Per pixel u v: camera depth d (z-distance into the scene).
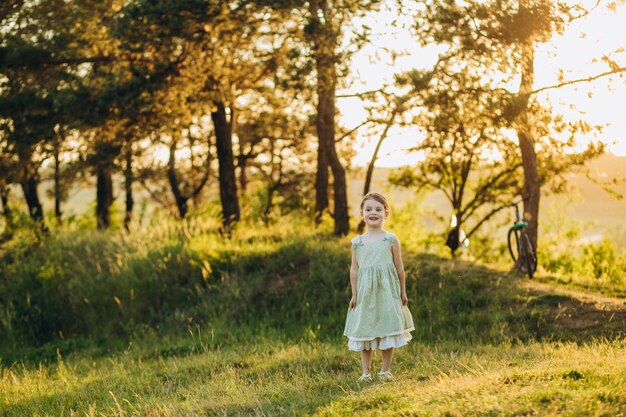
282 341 11.30
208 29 16.64
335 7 16.12
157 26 16.42
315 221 22.47
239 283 14.17
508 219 27.56
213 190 39.66
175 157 33.41
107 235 17.09
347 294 12.86
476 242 30.36
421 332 10.86
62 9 18.39
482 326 10.71
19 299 15.27
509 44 14.48
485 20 14.35
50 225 22.48
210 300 13.67
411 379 6.54
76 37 18.41
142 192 36.06
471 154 20.44
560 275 14.43
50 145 18.58
